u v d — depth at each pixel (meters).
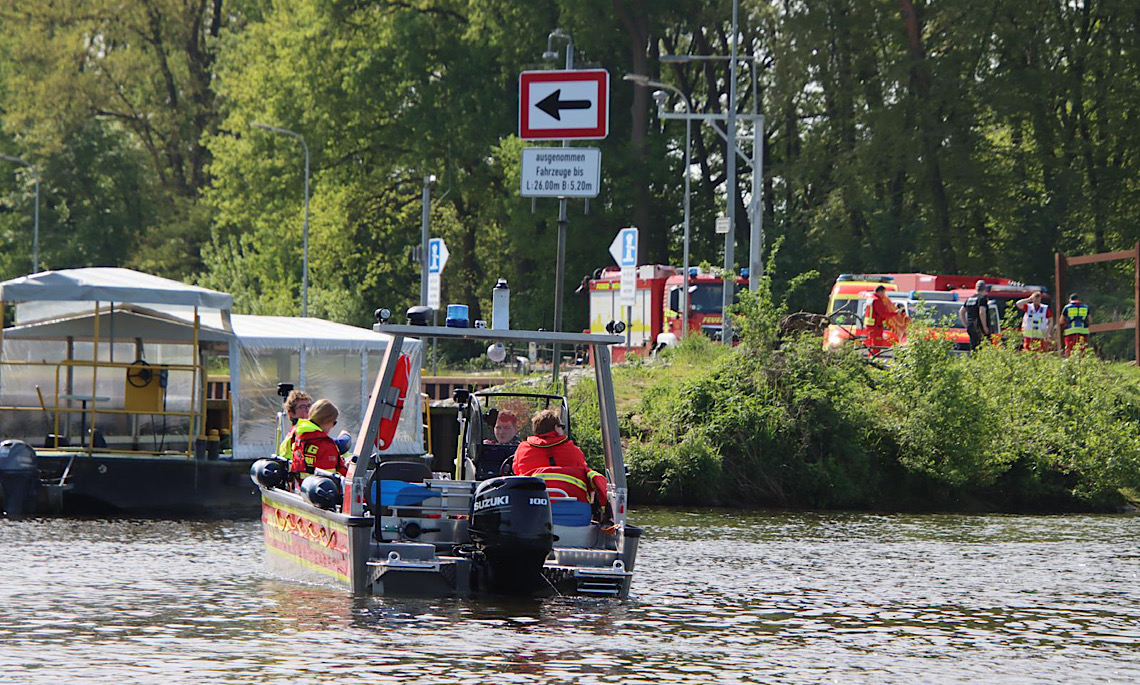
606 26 155.00
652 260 166.88
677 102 172.12
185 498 58.88
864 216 145.00
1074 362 80.44
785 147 165.75
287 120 167.50
